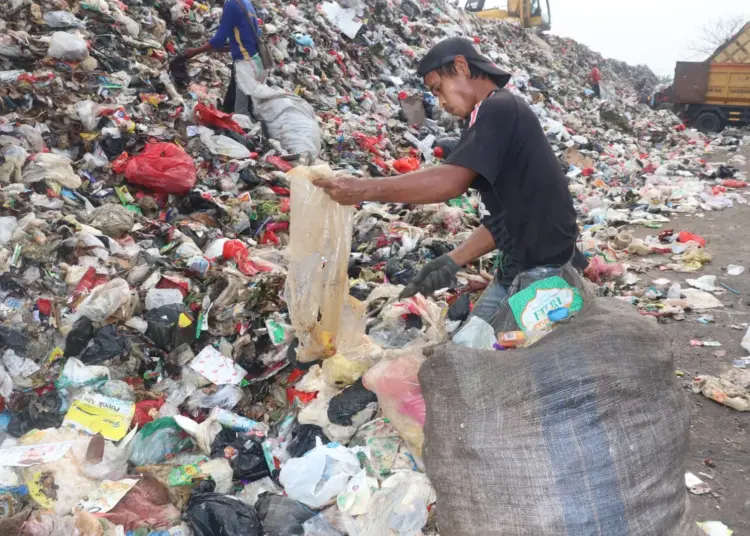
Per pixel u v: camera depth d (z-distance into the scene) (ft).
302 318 8.16
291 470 7.55
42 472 7.38
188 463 8.11
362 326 9.08
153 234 13.08
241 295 10.86
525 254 7.96
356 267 13.35
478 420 6.45
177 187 14.49
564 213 7.68
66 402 9.05
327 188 7.22
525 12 77.56
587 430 6.20
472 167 6.97
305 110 20.44
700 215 26.00
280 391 9.91
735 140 48.83
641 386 6.43
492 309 8.87
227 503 7.34
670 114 60.49
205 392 9.62
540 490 6.09
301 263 7.95
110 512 7.09
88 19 19.98
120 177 14.89
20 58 16.72
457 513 6.43
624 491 6.09
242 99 20.20
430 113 31.89
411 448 7.97
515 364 6.62
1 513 7.00
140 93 18.06
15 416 8.91
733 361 13.19
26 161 13.44
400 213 17.69
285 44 28.14
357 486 7.43
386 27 41.86
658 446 6.36
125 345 9.85
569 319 7.56
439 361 6.98
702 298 16.52
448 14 57.06
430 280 9.07
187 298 10.84
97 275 10.80
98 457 7.77
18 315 9.72
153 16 23.45
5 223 10.90
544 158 7.36
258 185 16.76
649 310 15.87
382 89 32.40
